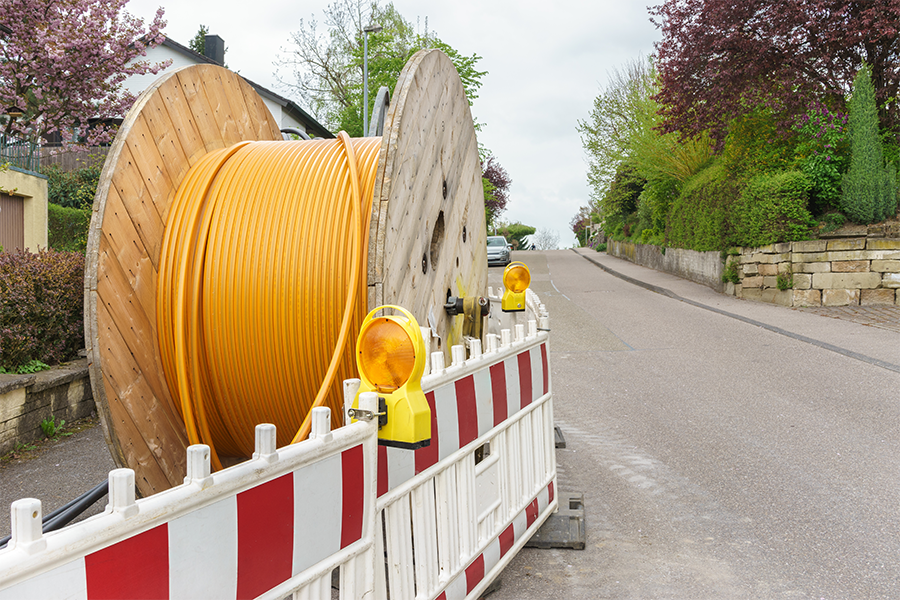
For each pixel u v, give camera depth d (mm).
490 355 3609
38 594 1236
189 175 4508
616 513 4836
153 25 17906
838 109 18312
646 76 29516
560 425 7211
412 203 4105
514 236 99562
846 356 10742
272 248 4141
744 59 19203
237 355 4191
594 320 15844
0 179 13477
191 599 1595
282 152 4695
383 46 40062
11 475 5832
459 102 5289
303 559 1996
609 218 48969
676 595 3641
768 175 18781
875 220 16797
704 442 6520
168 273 4180
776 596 3621
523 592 3689
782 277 17453
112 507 1422
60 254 8531
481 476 3494
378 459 2543
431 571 2936
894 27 16875
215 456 4293
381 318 2344
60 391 7238
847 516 4715
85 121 17359
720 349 11680
